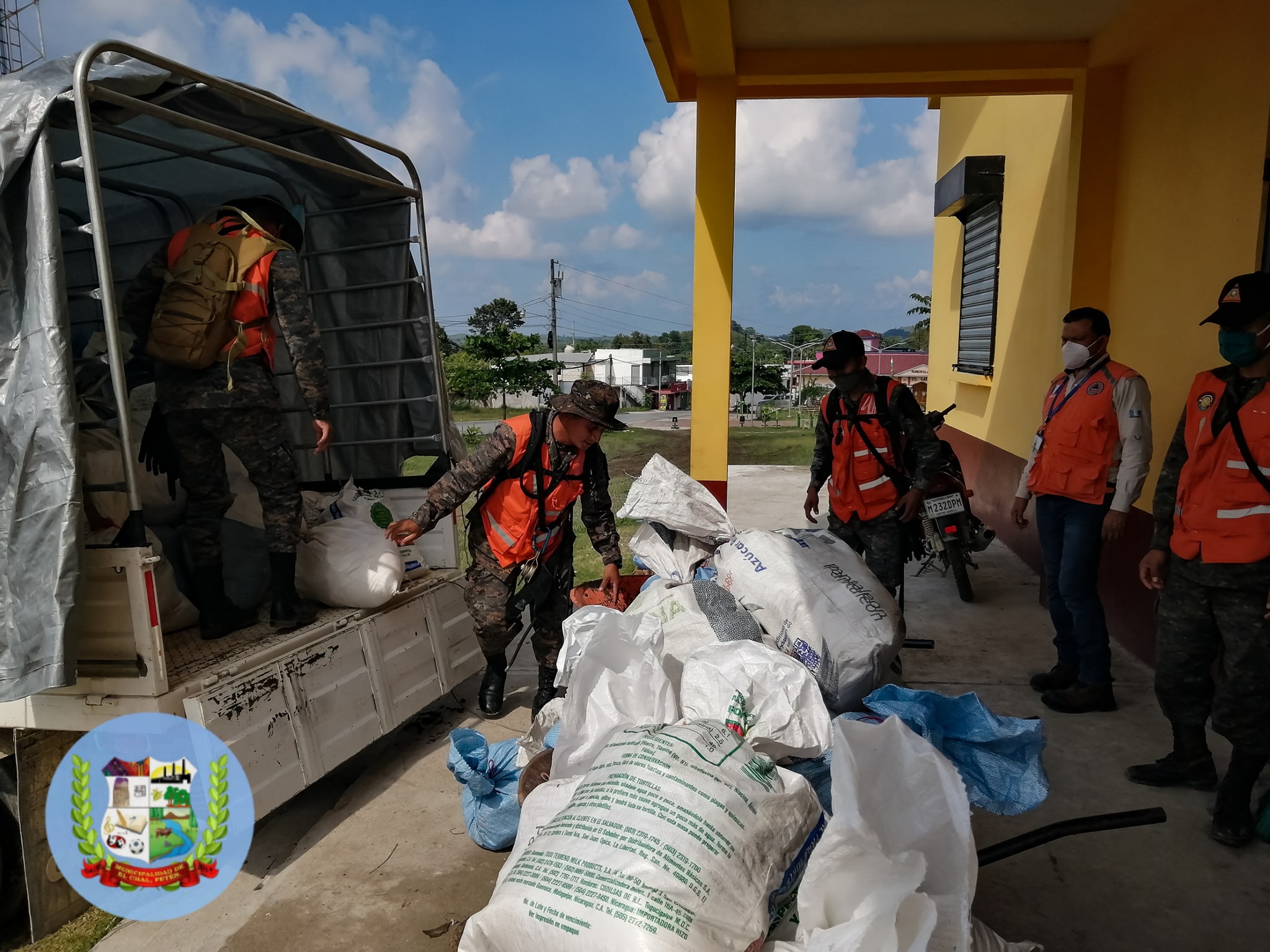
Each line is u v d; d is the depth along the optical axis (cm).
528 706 398
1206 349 377
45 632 238
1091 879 251
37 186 236
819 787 210
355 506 392
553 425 338
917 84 526
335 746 310
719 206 500
